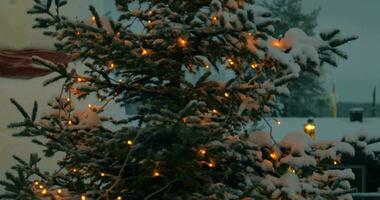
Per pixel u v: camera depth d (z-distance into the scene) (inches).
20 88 385.1
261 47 166.2
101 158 192.2
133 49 182.2
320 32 175.9
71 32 171.3
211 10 178.2
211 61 197.6
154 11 183.0
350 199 192.2
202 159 180.9
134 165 192.9
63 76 184.2
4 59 370.0
